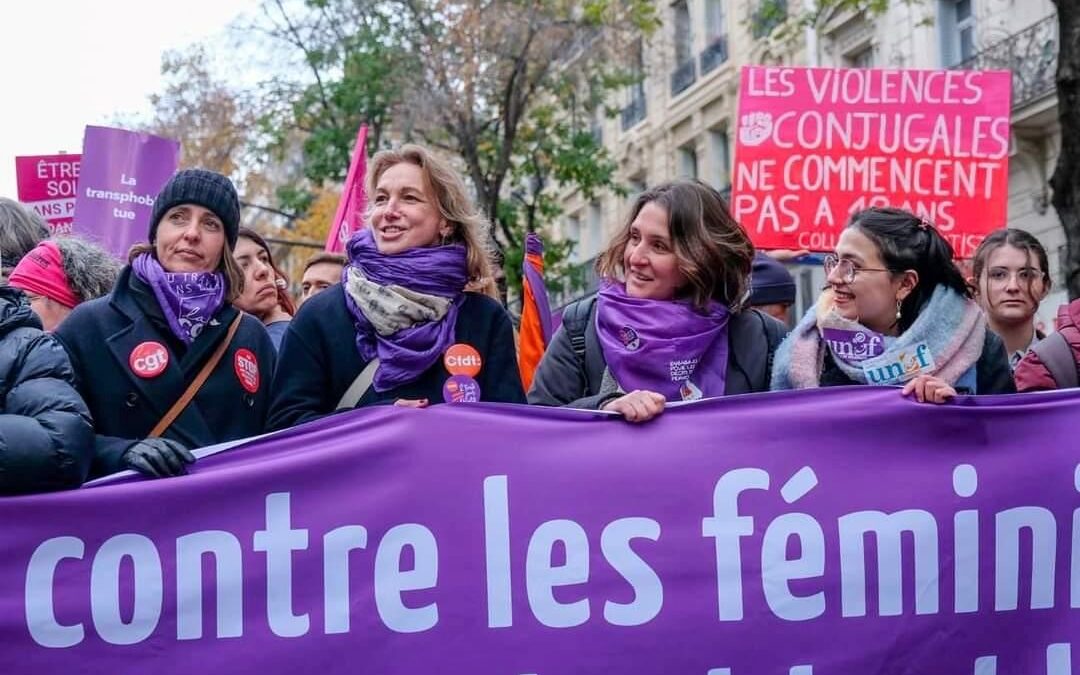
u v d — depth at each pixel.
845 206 6.60
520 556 3.31
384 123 21.16
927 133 6.57
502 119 21.09
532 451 3.35
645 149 28.66
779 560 3.38
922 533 3.43
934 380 3.50
